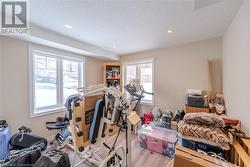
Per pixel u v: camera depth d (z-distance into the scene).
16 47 2.30
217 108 2.43
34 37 2.22
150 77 3.91
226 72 2.35
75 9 1.71
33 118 2.55
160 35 2.66
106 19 1.99
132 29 2.36
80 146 1.60
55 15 1.86
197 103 2.59
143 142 2.53
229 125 1.61
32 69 2.53
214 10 1.73
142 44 3.25
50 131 2.81
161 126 2.93
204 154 1.30
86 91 1.80
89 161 1.94
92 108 1.77
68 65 3.39
